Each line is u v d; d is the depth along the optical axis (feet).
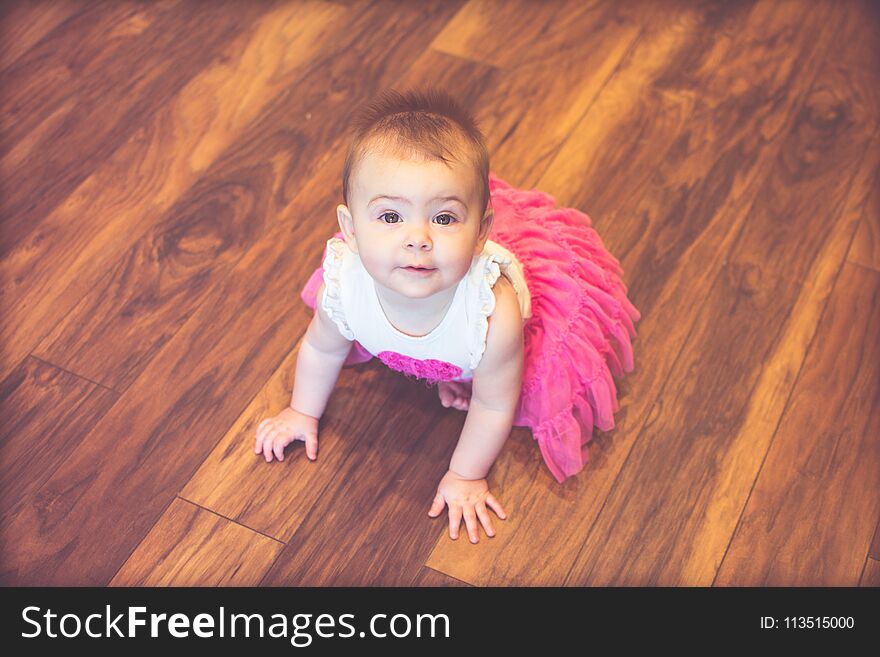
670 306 5.02
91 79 5.91
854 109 5.91
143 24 6.22
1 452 4.44
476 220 3.51
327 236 5.24
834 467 4.50
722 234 5.30
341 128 5.73
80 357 4.78
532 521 4.33
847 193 5.50
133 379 4.71
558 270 4.34
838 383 4.77
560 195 5.46
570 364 4.34
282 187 5.44
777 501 4.40
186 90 5.89
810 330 4.95
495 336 3.82
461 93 5.93
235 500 4.35
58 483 4.37
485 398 4.12
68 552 4.18
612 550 4.25
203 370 4.75
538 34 6.26
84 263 5.11
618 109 5.87
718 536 4.30
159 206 5.34
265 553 4.21
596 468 4.48
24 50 6.05
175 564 4.17
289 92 5.90
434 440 4.55
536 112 5.85
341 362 4.39
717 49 6.21
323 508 4.34
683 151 5.67
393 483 4.42
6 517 4.26
